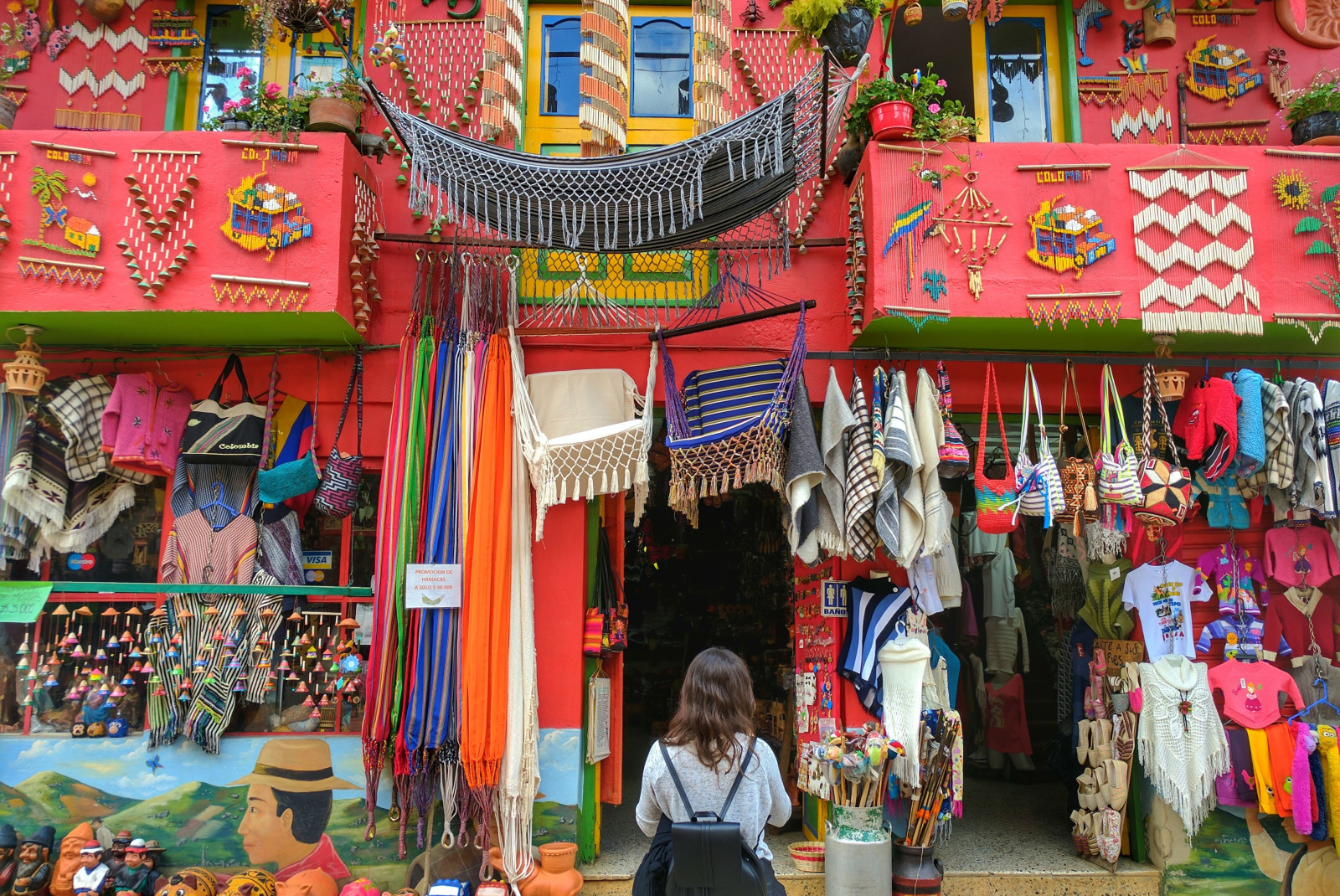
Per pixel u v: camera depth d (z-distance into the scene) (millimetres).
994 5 4645
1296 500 4582
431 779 4199
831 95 4297
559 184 4145
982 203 4438
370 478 4949
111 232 4270
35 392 4422
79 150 4262
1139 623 4902
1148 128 5438
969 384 5008
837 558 4762
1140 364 5074
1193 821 4449
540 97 5332
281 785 4297
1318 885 4488
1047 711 7316
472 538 4328
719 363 4918
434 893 4020
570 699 4547
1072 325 4520
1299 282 4422
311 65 5383
